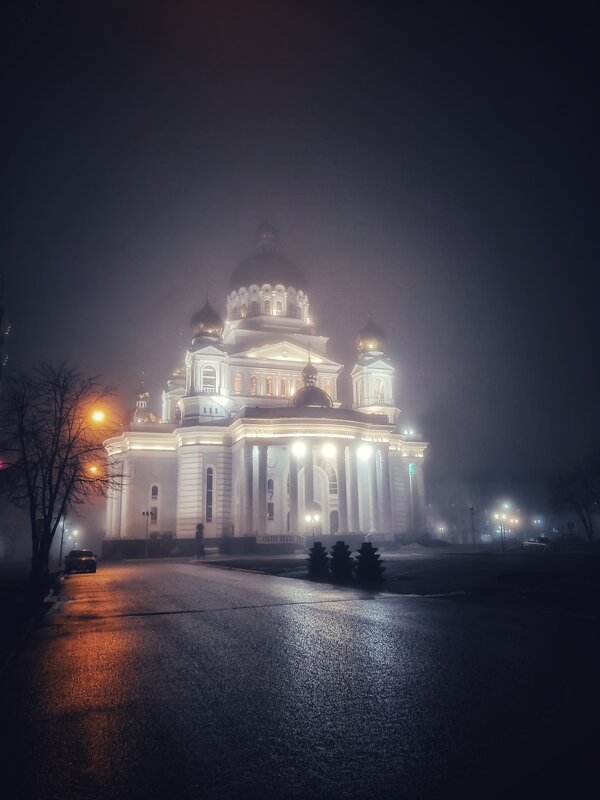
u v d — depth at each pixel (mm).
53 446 34094
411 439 91625
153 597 24031
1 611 19344
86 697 9078
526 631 13203
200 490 75438
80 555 45688
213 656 11648
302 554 64750
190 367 82062
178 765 6180
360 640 12664
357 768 5930
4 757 6555
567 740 6457
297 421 70875
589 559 38375
